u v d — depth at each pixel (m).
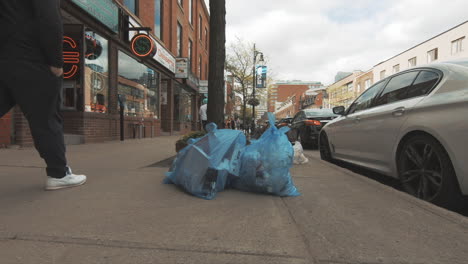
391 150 3.32
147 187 3.14
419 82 3.18
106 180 3.45
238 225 2.09
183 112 20.38
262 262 1.57
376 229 2.04
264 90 29.81
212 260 1.59
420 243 1.82
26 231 1.92
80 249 1.69
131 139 11.24
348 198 2.84
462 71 2.64
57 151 2.88
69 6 7.25
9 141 6.58
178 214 2.30
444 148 2.51
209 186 2.80
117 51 10.20
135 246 1.74
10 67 2.46
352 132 4.45
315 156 7.24
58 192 2.87
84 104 8.31
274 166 2.85
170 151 6.72
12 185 3.12
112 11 9.19
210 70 5.02
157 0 14.30
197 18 23.44
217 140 2.97
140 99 12.48
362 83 47.59
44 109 2.68
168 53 14.88
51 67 2.58
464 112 2.34
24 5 2.48
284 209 2.48
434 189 2.71
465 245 1.80
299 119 10.12
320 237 1.90
